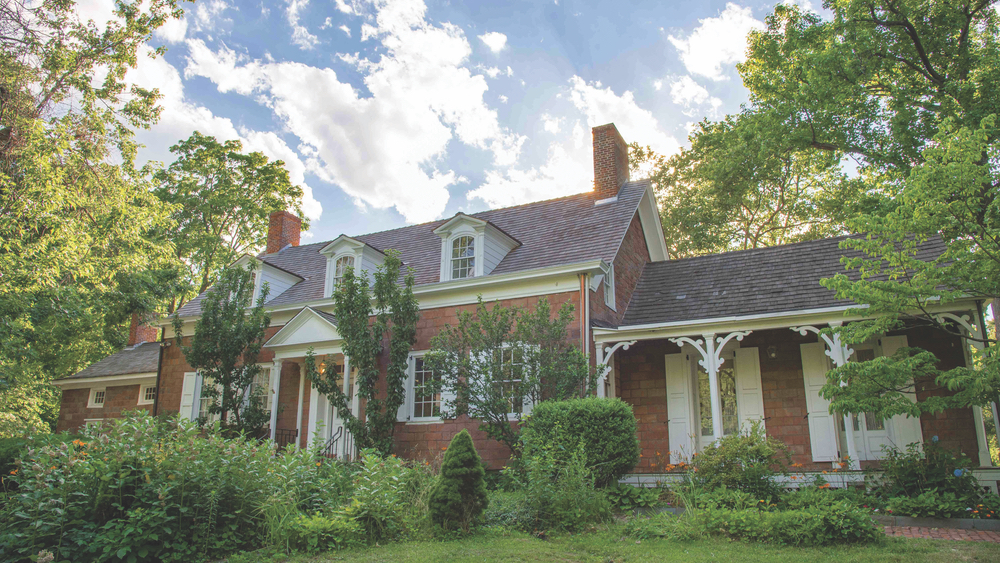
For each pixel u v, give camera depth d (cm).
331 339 1469
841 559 600
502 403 1130
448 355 1185
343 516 706
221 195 3036
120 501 634
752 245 2712
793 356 1248
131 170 1892
